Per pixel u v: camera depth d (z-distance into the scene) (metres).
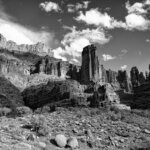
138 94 133.38
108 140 19.56
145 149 17.20
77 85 111.06
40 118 25.95
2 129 17.11
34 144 14.05
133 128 27.64
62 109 52.34
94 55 186.62
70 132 20.55
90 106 65.25
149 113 54.31
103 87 96.94
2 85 137.25
